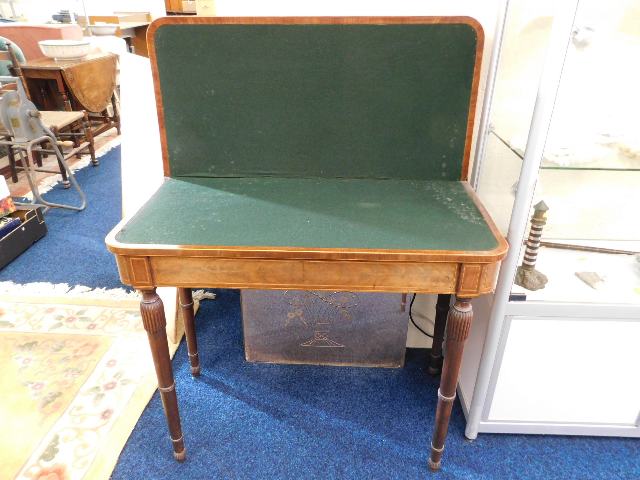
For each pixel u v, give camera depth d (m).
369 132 1.41
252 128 1.42
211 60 1.35
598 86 1.30
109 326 2.01
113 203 3.22
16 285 2.30
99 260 2.54
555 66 1.00
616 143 1.27
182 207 1.24
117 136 4.67
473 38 1.30
